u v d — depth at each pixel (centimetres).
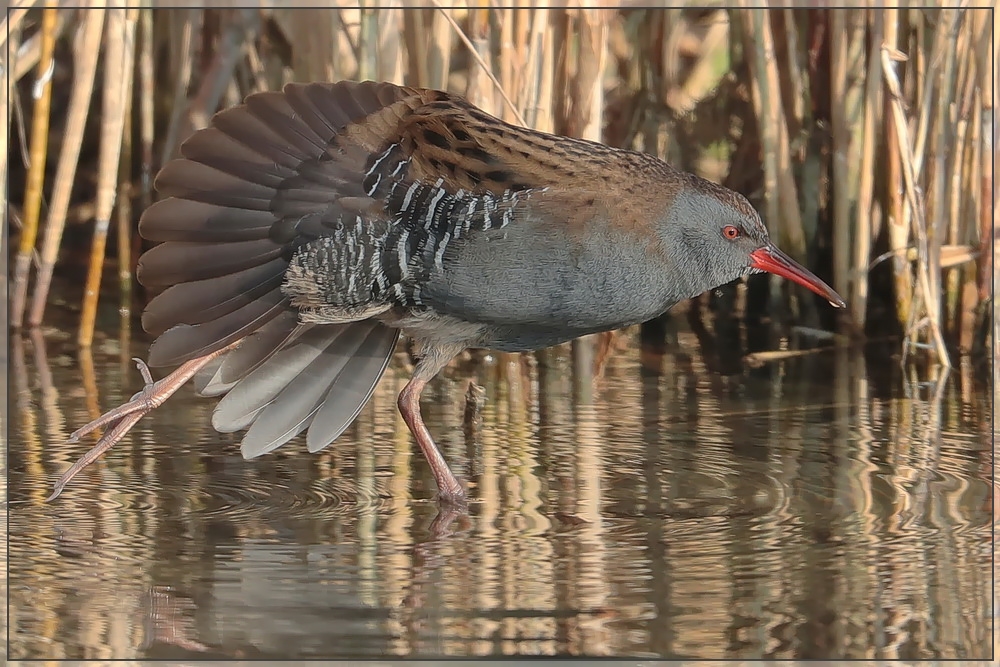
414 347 933
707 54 1563
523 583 731
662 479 918
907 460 957
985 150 1254
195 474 934
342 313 876
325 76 1299
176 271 825
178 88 1455
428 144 839
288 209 827
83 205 1550
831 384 1190
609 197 870
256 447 910
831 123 1371
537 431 1046
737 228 923
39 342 1291
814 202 1413
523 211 850
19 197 1538
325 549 786
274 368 917
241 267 838
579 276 870
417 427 909
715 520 833
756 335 1383
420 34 1248
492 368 1257
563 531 815
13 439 999
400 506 867
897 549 777
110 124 1281
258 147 811
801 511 847
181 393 1150
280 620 683
